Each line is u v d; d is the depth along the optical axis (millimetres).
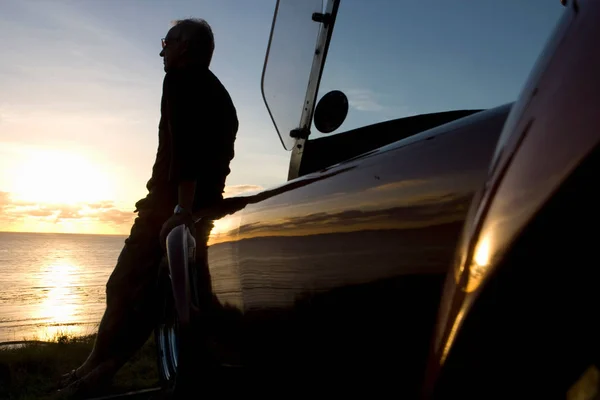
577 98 725
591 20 772
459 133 1104
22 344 7172
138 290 3668
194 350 2453
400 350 1070
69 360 5859
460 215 984
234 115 3381
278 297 1599
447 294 833
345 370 1250
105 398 3898
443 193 1038
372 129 2021
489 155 979
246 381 1843
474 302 757
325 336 1333
